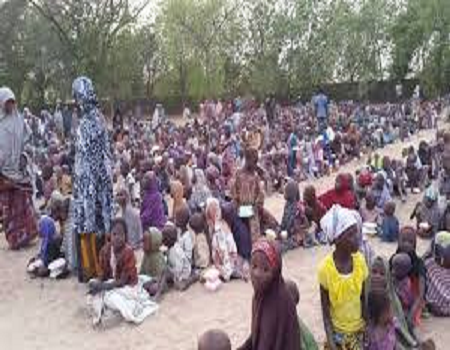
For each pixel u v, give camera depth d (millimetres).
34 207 13430
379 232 12727
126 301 9047
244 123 29234
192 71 52750
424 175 17422
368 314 6480
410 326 7922
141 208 12617
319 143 21109
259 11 51375
